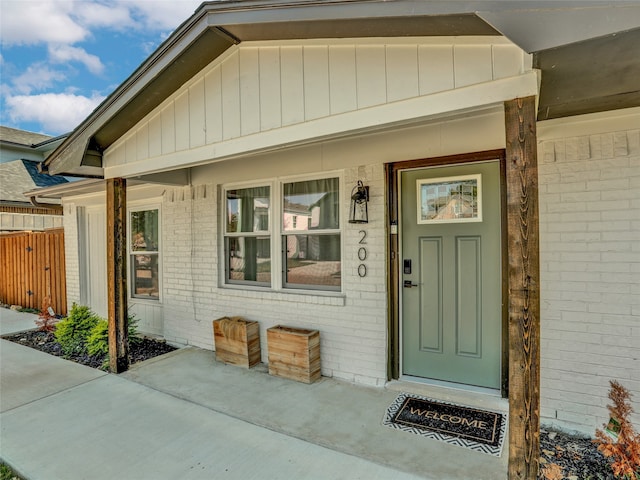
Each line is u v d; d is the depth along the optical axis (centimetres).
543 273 292
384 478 231
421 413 310
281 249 440
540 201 291
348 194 384
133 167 387
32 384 385
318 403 332
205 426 297
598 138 273
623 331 268
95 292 675
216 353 447
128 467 247
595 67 184
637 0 146
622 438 220
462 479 229
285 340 390
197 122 331
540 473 229
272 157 430
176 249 525
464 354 346
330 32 243
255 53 293
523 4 166
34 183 1095
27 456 260
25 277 824
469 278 341
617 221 269
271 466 246
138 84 326
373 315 370
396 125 240
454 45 214
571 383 284
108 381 390
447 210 349
